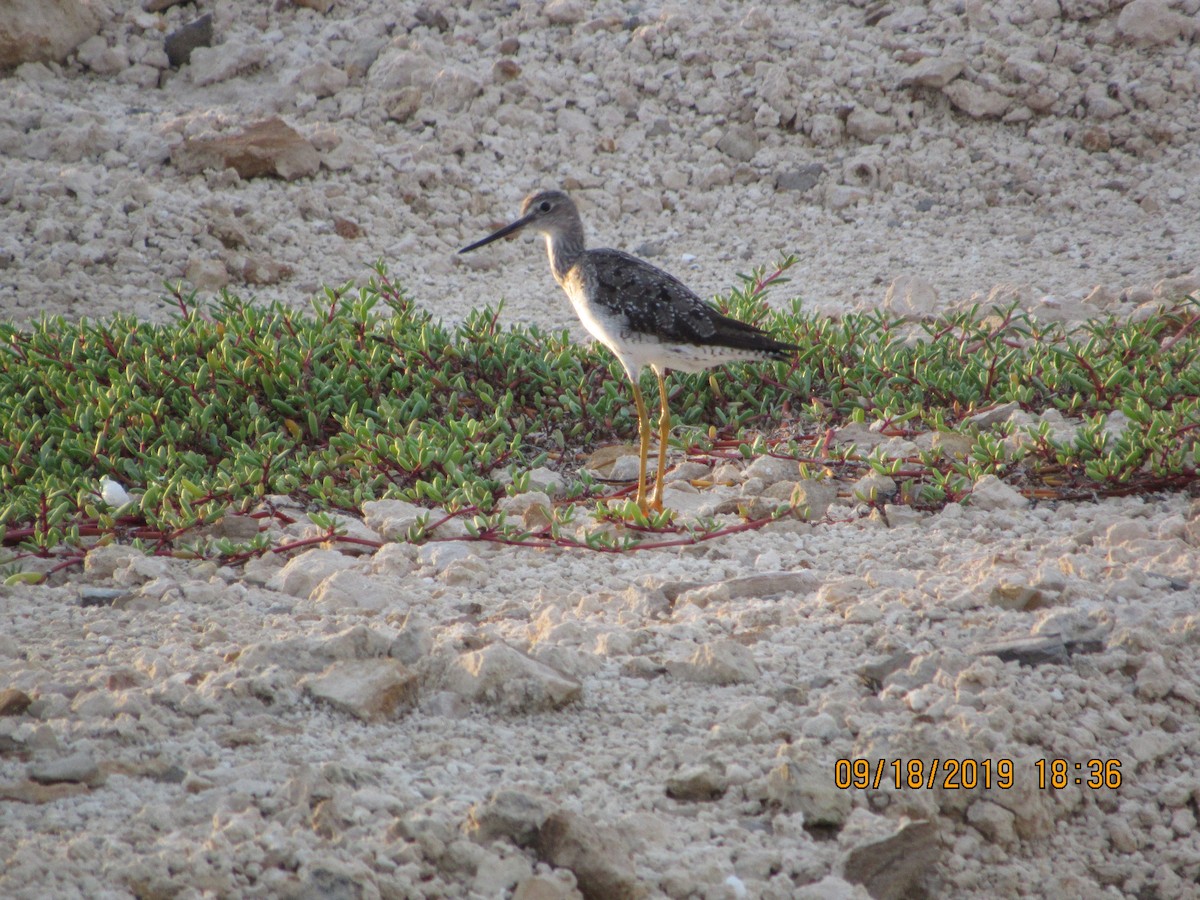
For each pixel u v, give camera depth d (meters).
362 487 10.99
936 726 6.61
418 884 5.36
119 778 5.92
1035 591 8.11
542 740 6.57
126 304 17.02
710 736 6.59
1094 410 12.73
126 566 9.20
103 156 20.08
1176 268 17.19
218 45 23.27
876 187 21.16
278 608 8.46
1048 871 6.29
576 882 5.48
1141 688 7.26
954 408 12.94
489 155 21.34
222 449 12.00
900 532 10.08
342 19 23.84
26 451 11.26
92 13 23.16
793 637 7.80
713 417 13.46
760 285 14.98
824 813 6.06
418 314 15.88
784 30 23.34
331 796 5.80
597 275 11.09
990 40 22.70
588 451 12.79
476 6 24.06
